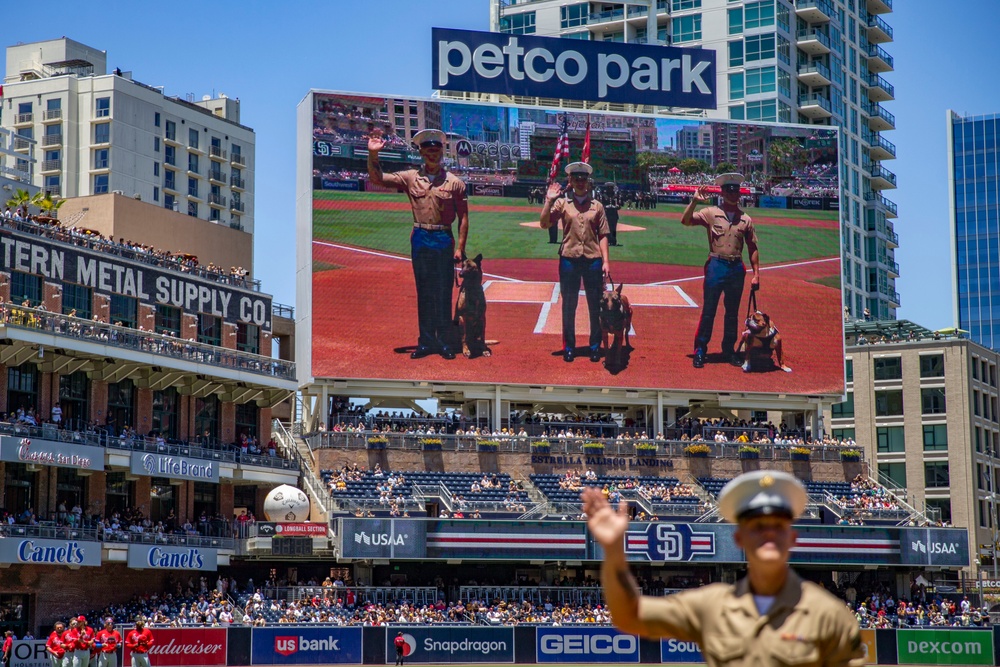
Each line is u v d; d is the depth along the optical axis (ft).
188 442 247.91
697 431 291.38
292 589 234.99
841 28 471.21
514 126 280.51
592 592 249.96
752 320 287.07
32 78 481.05
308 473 261.24
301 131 275.18
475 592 243.19
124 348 226.79
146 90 471.21
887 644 244.22
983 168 627.87
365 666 220.02
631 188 284.20
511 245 277.23
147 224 273.54
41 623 213.87
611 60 292.20
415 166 274.36
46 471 220.43
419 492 258.16
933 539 270.87
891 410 362.33
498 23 456.86
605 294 280.31
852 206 470.39
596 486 272.31
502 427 280.10
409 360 270.26
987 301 618.85
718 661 29.81
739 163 290.56
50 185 458.50
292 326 304.50
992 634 244.01
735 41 431.84
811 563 263.90
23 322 209.97
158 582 237.25
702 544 256.93
